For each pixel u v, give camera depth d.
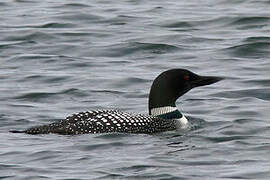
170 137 18.08
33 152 16.64
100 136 17.66
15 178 15.27
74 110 20.67
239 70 23.91
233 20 28.78
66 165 15.98
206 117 19.89
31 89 22.41
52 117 20.00
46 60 25.17
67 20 29.09
